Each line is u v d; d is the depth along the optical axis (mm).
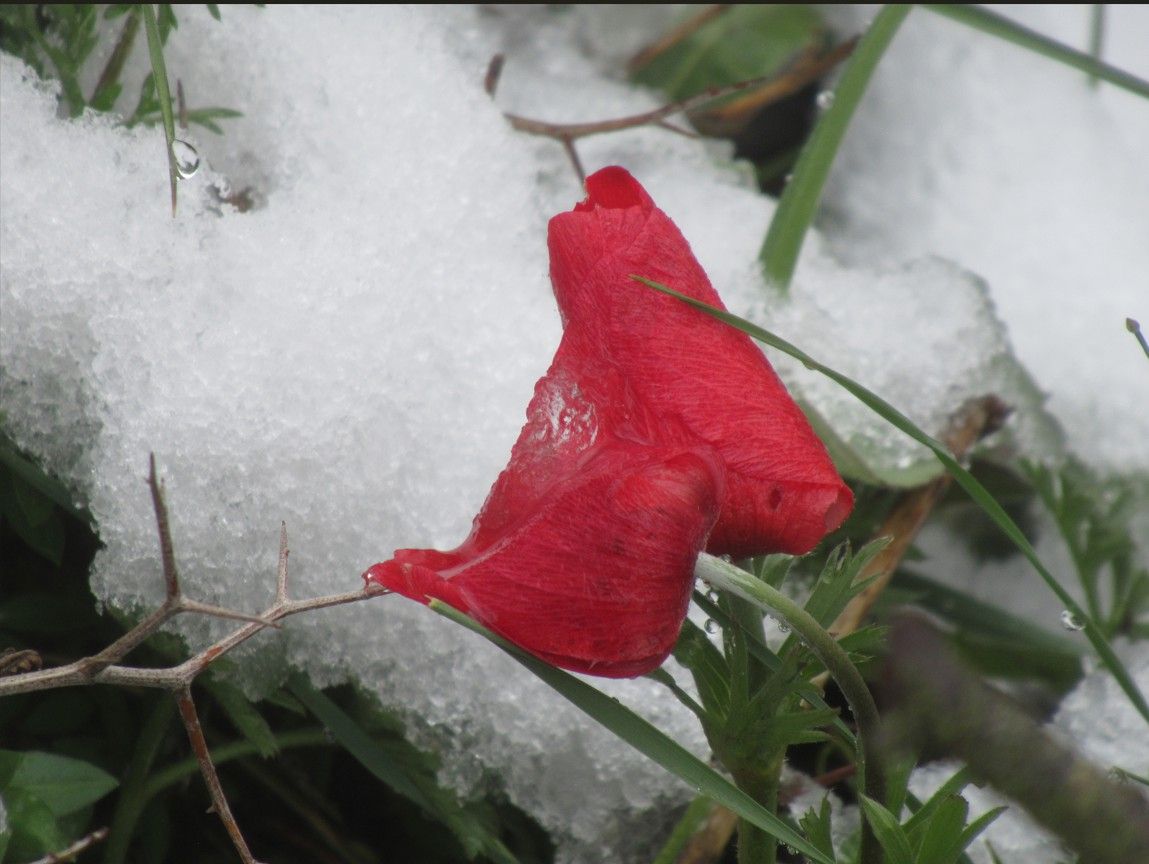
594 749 523
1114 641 564
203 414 512
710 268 568
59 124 524
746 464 471
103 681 478
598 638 467
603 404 471
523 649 469
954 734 469
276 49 556
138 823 514
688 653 484
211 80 550
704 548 472
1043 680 566
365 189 543
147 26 510
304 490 514
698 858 521
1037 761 468
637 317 473
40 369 511
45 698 512
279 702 510
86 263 515
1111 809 468
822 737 479
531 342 535
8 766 493
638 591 466
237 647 510
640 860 526
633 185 479
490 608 465
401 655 517
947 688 468
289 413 516
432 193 546
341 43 561
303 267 526
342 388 519
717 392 472
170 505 509
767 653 482
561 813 523
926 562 604
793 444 473
